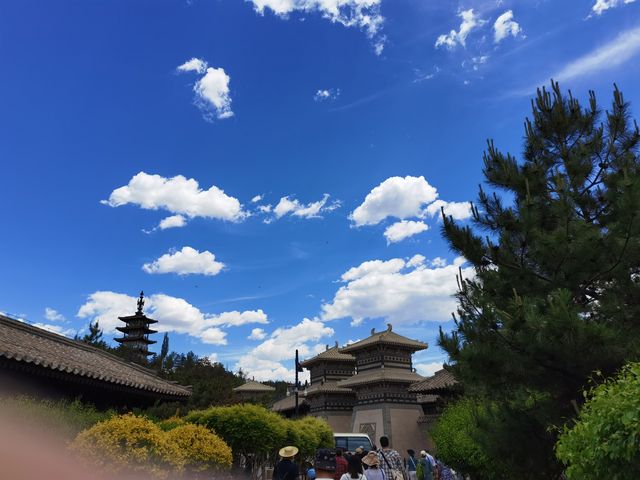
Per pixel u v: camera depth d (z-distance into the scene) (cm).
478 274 1018
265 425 1712
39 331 1561
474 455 1416
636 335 816
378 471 801
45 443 896
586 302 931
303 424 2392
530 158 1170
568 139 1134
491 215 1127
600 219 976
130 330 6494
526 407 961
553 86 1155
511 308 839
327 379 5012
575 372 816
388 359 4347
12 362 1130
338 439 2255
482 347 871
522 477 938
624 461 439
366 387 4325
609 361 778
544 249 901
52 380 1305
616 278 877
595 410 485
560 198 928
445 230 1060
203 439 1152
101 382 1383
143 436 878
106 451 824
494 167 1148
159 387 1708
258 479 1838
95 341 3709
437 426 1925
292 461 898
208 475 1119
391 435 3947
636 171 939
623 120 1050
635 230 815
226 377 3900
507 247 997
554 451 853
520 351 851
